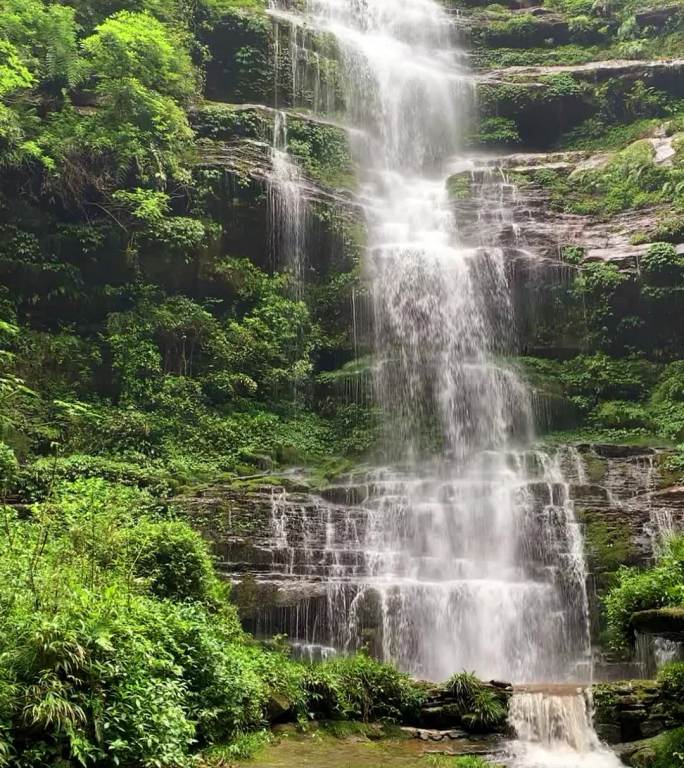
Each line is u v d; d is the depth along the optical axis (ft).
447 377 74.74
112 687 25.30
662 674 38.65
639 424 72.90
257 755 30.58
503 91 103.09
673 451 64.03
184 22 88.69
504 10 117.50
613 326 78.18
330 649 49.34
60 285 67.67
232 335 72.95
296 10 106.42
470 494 59.77
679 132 91.86
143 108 71.87
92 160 69.72
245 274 76.23
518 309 79.20
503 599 52.21
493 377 74.02
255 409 71.82
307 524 55.36
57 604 26.71
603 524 56.34
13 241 66.18
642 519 56.44
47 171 67.56
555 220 87.10
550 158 96.27
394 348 77.30
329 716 36.60
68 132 68.90
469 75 108.17
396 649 50.08
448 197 91.76
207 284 74.74
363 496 59.21
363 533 56.75
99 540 36.35
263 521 54.13
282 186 79.20
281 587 49.90
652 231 80.69
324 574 53.06
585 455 65.05
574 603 53.52
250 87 93.25
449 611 51.29
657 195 85.05
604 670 50.75
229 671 32.58
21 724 22.76
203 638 31.96
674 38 105.91
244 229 77.05
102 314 70.18
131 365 66.85
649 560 54.29
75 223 69.67
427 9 115.85
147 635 29.66
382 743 35.29
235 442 66.80
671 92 99.86
